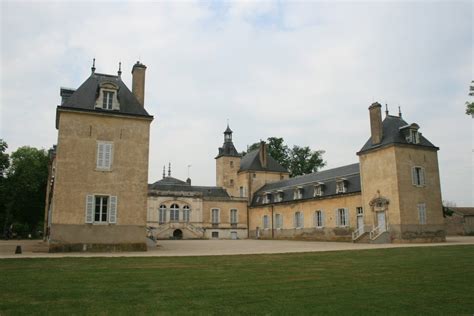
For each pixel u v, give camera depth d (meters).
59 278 11.74
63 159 23.06
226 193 59.09
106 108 24.66
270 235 51.47
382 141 34.91
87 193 23.20
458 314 7.72
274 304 8.51
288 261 16.78
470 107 16.08
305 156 71.75
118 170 24.08
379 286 10.62
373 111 35.84
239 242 39.03
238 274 12.85
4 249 24.41
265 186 57.78
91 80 25.88
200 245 31.78
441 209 34.31
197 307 8.20
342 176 41.00
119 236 23.41
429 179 34.34
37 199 56.94
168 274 12.77
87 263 15.62
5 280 11.30
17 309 7.91
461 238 39.31
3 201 54.09
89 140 23.78
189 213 53.72
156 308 8.08
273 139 72.88
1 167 51.84
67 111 23.56
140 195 24.30
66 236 22.38
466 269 13.68
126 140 24.58
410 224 32.22
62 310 7.85
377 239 32.19
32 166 55.06
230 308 8.13
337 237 39.62
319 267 14.73
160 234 51.03
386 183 33.56
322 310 8.00
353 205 37.91
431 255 18.27
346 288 10.34
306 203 44.94
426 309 8.09
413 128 34.41
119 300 8.80
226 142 62.62
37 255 19.28
